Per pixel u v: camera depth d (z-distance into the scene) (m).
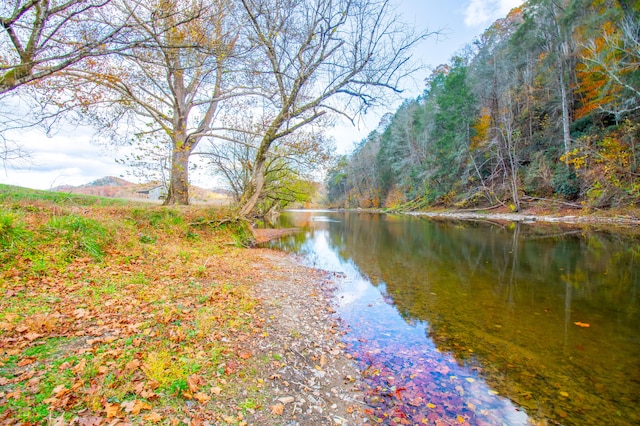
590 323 5.40
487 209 30.16
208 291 5.54
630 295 6.78
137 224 9.21
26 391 2.39
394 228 22.75
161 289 5.20
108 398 2.47
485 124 33.81
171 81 11.73
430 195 39.72
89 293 4.48
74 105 8.37
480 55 38.75
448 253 12.20
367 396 3.38
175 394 2.70
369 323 5.47
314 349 4.30
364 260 11.22
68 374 2.66
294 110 11.02
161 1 4.67
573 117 24.48
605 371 3.92
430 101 43.66
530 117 27.98
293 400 3.07
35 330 3.26
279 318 5.14
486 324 5.41
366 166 65.69
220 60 5.76
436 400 3.34
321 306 6.22
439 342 4.73
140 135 11.27
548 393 3.49
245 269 8.16
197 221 11.74
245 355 3.67
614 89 18.92
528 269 9.19
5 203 7.24
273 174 20.25
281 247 14.25
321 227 24.55
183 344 3.54
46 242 5.65
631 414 3.14
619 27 18.53
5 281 4.26
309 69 9.52
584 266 9.26
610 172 18.77
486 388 3.57
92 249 6.02
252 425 2.59
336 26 8.60
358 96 9.69
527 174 26.34
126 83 10.32
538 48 28.30
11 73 4.07
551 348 4.52
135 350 3.21
